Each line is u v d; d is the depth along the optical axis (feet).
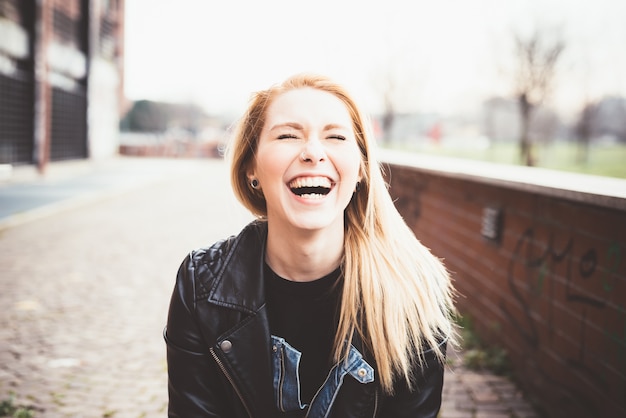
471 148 103.35
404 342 5.47
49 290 20.67
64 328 16.70
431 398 5.75
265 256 5.70
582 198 9.46
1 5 55.31
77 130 88.53
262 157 5.29
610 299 9.40
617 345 9.13
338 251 5.57
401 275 5.57
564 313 11.01
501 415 11.57
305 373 5.70
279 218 5.39
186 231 34.86
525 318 12.84
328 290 5.61
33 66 63.93
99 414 11.58
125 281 22.30
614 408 9.16
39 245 28.68
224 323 5.49
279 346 5.57
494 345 14.62
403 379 5.67
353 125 5.53
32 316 17.69
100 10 94.32
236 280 5.54
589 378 9.99
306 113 5.20
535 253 12.40
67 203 45.03
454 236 18.45
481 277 15.83
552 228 11.62
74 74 84.33
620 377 9.02
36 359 14.34
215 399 5.76
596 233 9.91
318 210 5.18
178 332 5.61
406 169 25.12
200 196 55.36
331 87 5.42
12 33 58.34
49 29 67.21
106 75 100.83
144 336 16.25
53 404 11.94
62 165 78.74
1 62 55.93
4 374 13.35
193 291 5.57
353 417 5.51
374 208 5.70
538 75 54.19
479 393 12.48
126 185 63.62
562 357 11.03
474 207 16.55
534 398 12.12
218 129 177.37
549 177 12.82
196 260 5.74
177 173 86.74
